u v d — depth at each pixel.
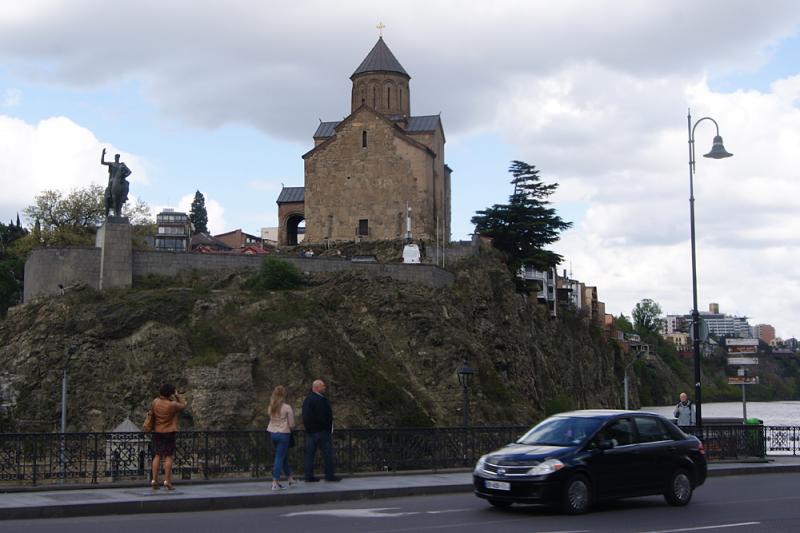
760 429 37.72
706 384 196.62
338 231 83.00
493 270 80.38
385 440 29.38
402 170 82.44
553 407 79.75
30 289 60.41
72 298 58.00
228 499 21.97
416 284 68.06
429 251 78.75
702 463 23.77
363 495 24.16
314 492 23.34
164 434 23.34
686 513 21.53
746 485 28.30
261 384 54.53
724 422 48.66
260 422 52.09
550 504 20.77
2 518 19.44
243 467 27.67
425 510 21.67
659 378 172.12
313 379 55.16
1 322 58.44
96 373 53.75
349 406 54.12
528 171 96.75
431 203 83.56
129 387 52.81
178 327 56.47
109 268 60.44
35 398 52.69
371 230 82.31
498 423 59.53
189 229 143.50
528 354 79.94
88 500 21.06
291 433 24.77
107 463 26.42
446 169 92.56
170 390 23.55
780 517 20.67
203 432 27.41
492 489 21.33
